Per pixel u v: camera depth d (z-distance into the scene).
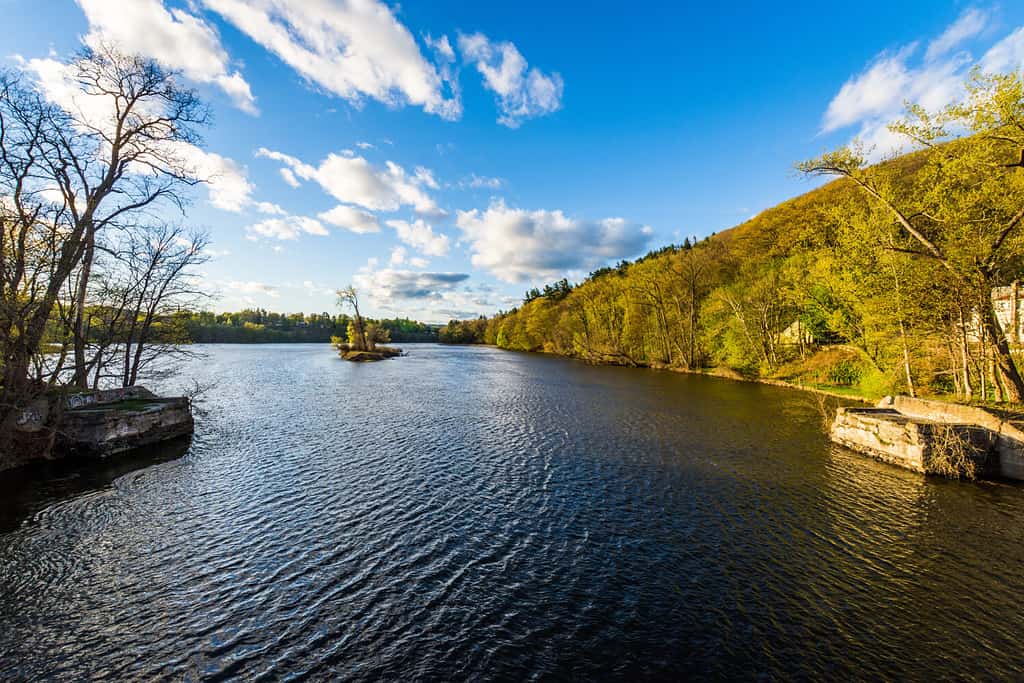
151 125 19.62
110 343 22.16
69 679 6.46
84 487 14.39
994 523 11.70
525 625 7.76
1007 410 15.86
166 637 7.41
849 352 38.91
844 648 7.13
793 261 41.91
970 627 7.62
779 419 25.84
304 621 7.84
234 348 136.50
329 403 31.64
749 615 8.02
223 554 10.23
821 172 20.47
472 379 48.78
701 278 59.97
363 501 13.42
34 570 9.47
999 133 15.46
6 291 15.13
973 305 18.36
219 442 20.30
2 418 15.86
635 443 20.41
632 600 8.51
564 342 97.19
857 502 13.27
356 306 92.19
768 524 11.85
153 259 23.45
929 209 19.28
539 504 13.27
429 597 8.60
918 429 15.93
